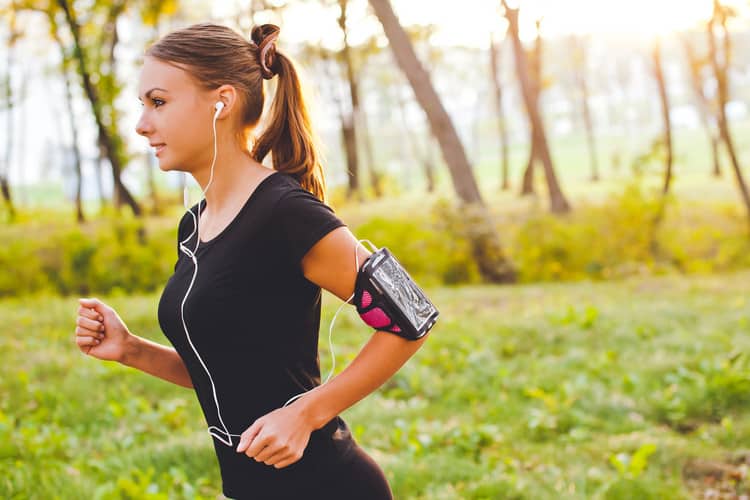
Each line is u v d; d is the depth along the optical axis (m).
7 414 5.34
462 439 4.60
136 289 13.94
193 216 1.78
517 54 21.75
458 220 13.67
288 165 1.75
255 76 1.64
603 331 7.56
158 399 5.89
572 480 4.00
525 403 5.61
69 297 13.62
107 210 17.22
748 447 4.55
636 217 14.86
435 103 13.75
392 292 1.49
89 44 17.61
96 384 6.09
